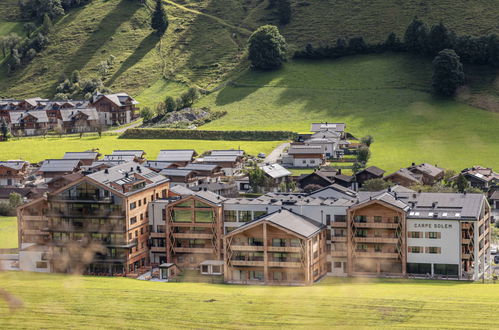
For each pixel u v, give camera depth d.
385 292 172.12
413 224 194.00
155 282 191.25
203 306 165.25
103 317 158.88
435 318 152.62
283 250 189.00
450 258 191.75
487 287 178.00
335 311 159.12
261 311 160.75
